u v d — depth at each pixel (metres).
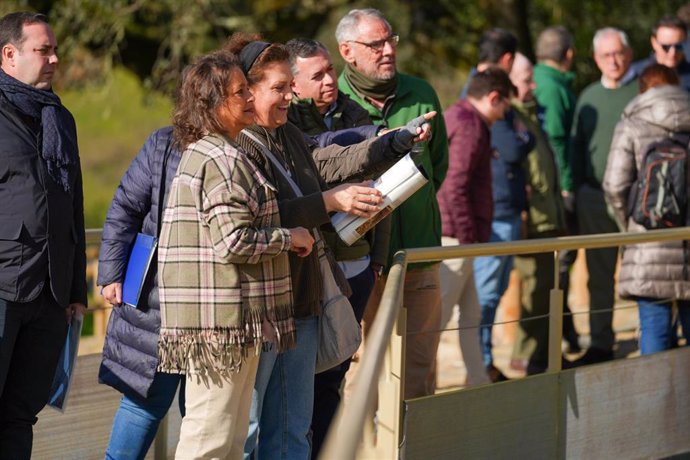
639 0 34.09
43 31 10.68
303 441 10.77
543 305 19.34
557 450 13.09
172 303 9.51
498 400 12.34
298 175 10.72
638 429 14.09
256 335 9.56
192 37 31.50
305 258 10.42
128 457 11.24
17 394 10.98
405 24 33.88
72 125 11.05
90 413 12.30
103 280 10.98
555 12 34.03
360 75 13.70
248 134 10.31
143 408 11.19
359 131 12.06
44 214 10.48
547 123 20.94
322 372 12.03
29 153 10.48
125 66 34.34
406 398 12.74
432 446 11.69
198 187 9.40
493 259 17.88
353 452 5.35
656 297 16.53
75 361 11.43
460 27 34.41
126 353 10.91
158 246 10.04
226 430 9.73
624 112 17.39
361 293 12.15
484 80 16.45
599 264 19.27
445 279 16.27
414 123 10.91
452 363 18.95
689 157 16.78
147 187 10.88
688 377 14.71
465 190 16.27
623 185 17.33
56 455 12.03
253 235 9.31
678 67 21.50
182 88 9.73
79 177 11.19
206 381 9.65
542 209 19.30
